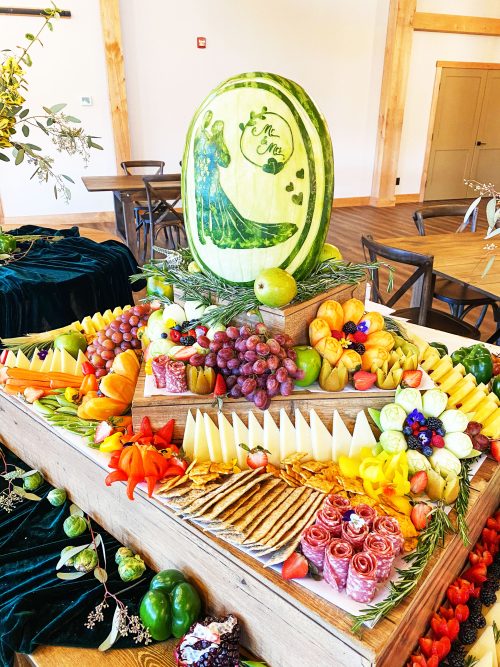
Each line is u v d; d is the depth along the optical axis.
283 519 0.96
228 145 1.12
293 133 1.13
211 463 1.10
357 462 1.11
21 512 1.38
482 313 3.24
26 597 1.08
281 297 1.13
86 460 1.23
